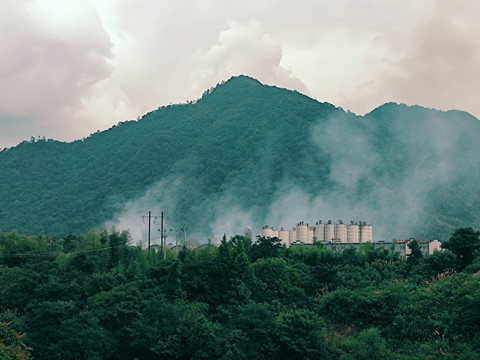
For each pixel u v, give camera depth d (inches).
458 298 2883.9
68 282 3137.3
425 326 2807.6
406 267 3681.1
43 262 3339.1
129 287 3065.9
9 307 3043.8
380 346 2694.4
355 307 3112.7
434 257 3567.9
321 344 2721.5
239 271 3336.6
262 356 2691.9
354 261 3914.9
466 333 2662.4
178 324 2822.3
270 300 3336.6
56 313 2721.5
